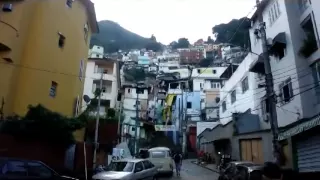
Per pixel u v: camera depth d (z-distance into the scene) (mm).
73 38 21016
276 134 14375
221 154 28125
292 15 19297
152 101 65312
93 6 23312
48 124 14633
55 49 18984
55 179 9727
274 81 20750
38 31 17953
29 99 16797
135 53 114312
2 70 16438
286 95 19375
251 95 26078
